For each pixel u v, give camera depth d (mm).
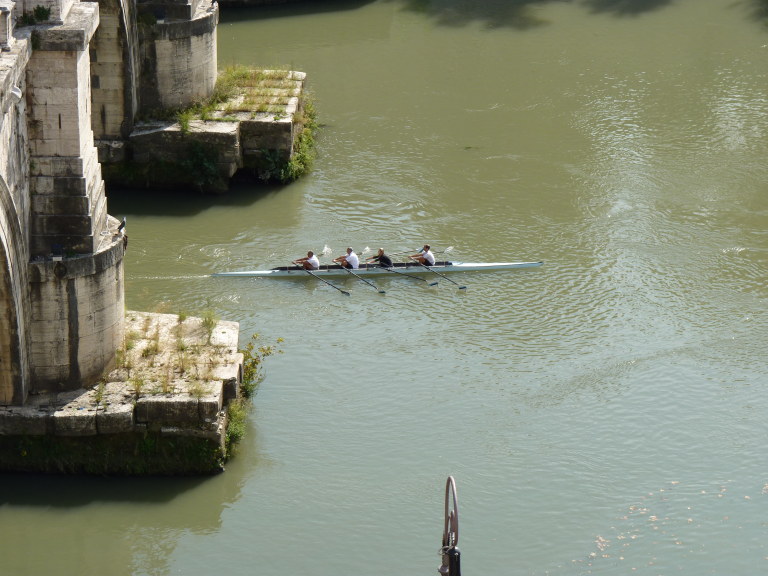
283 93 190750
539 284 157250
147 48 176375
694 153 198250
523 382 135875
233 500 115875
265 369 136750
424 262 159250
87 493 114688
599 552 110625
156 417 114250
